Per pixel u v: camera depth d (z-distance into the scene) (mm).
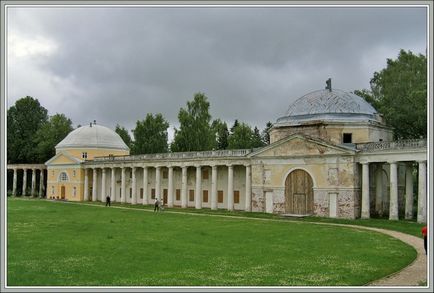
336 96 60625
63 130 116125
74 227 41031
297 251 28078
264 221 48969
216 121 113188
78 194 93688
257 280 20203
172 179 74562
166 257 25844
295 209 56906
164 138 103688
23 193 107188
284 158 58125
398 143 48719
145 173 79312
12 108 117688
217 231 38719
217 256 26234
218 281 20031
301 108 61594
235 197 68875
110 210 64625
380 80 74375
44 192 114188
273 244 31047
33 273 21719
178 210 66000
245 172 67750
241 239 33531
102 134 100625
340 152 52906
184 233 37062
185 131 89438
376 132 58875
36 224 43562
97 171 93875
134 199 81312
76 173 94375
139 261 24641
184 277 20859
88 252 27422
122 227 41375
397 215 48594
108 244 30641
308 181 55938
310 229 40625
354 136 57375
